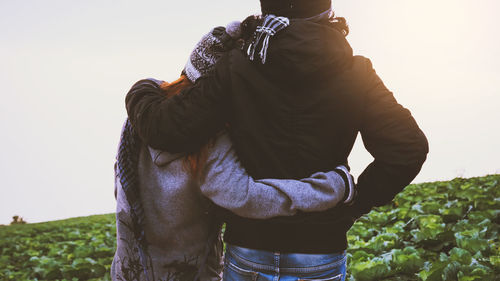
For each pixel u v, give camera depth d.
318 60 1.46
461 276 2.84
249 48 1.52
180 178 1.73
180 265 1.83
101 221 11.63
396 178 1.51
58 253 7.17
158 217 1.78
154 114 1.60
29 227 14.83
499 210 4.32
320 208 1.51
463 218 4.47
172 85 1.78
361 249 3.86
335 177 1.52
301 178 1.55
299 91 1.51
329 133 1.52
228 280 1.66
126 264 1.83
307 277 1.54
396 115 1.51
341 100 1.51
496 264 3.03
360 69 1.55
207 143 1.61
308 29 1.49
